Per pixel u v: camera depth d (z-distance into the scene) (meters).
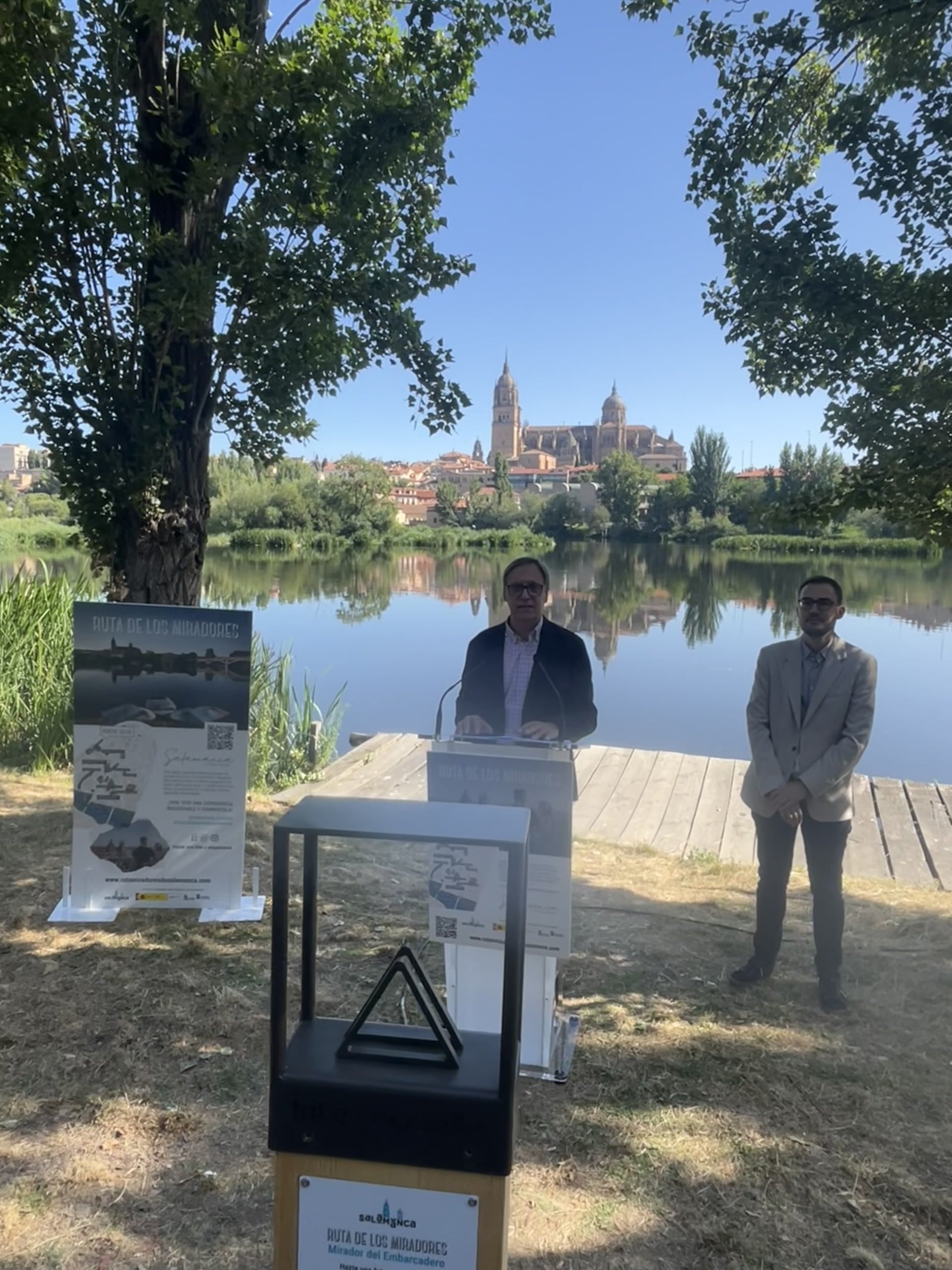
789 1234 2.52
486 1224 1.67
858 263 4.33
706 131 5.03
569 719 3.67
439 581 41.31
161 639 4.34
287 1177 1.71
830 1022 3.76
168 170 5.47
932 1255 2.46
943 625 24.64
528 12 6.32
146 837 4.44
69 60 5.37
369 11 6.62
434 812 1.76
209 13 5.45
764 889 4.03
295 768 8.60
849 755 3.73
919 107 4.29
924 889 5.91
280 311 5.68
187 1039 3.39
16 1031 3.40
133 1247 2.39
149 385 5.97
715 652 20.89
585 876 5.79
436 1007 1.81
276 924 1.68
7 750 7.85
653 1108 3.08
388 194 6.36
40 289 5.70
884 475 4.50
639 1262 2.40
